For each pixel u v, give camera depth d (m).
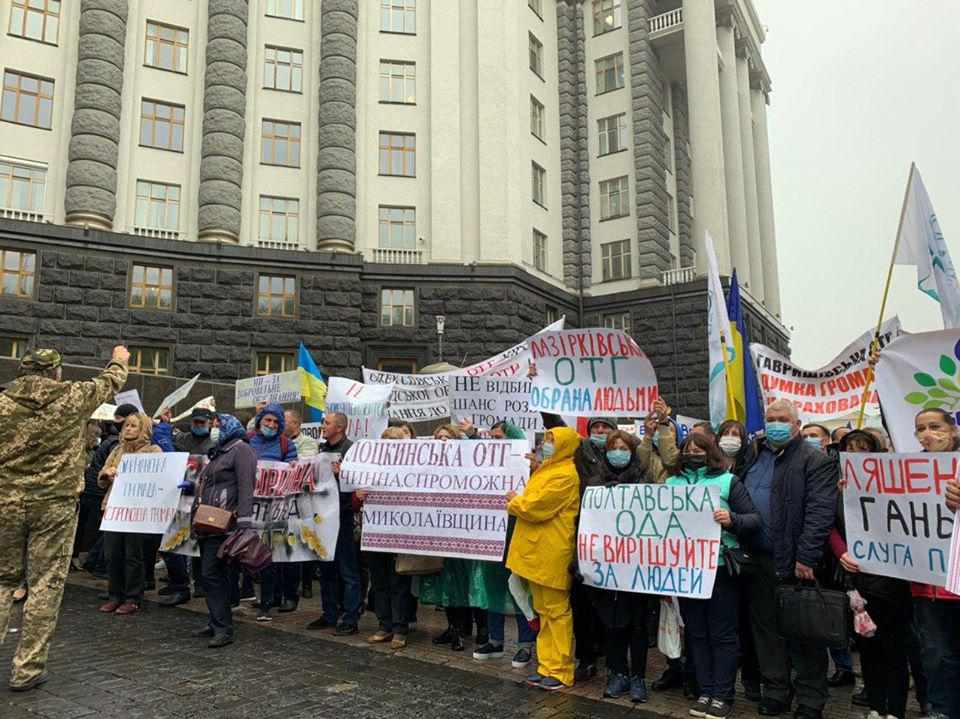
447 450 6.61
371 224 26.00
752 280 35.69
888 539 4.57
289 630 7.34
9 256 21.06
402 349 25.38
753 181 36.84
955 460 4.35
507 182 27.09
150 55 24.17
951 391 5.54
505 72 27.84
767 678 5.00
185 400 20.45
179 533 7.88
